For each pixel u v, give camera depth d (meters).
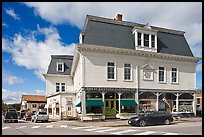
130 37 32.28
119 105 29.77
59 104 36.84
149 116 23.86
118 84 30.09
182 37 36.72
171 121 25.25
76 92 36.44
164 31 35.47
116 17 34.72
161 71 33.09
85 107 28.23
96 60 29.31
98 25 31.22
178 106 33.47
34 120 34.19
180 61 34.38
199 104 49.41
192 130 18.67
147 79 31.89
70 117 34.56
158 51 33.16
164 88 32.81
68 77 44.59
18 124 29.45
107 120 28.70
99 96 29.12
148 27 33.00
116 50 30.09
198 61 35.53
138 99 30.91
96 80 29.02
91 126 23.52
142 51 31.39
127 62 30.98
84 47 28.62
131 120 23.53
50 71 44.19
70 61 46.00
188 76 34.72
